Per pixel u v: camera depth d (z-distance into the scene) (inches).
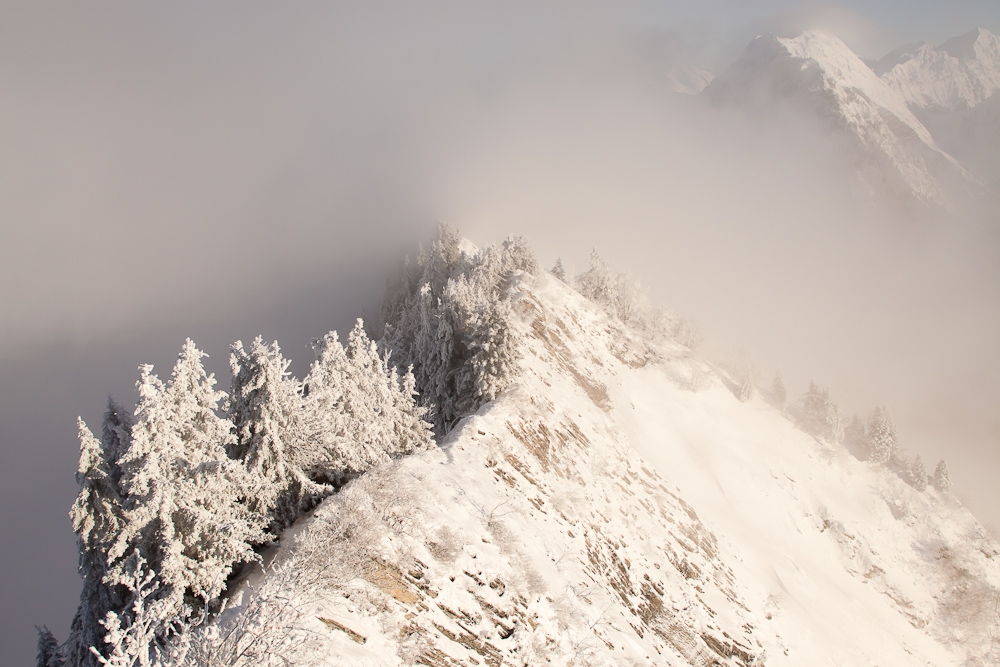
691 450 2160.4
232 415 891.4
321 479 986.7
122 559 721.6
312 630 563.2
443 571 770.2
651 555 1344.7
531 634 794.8
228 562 722.2
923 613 2074.3
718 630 1256.8
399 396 1258.6
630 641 941.2
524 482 1219.2
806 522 2192.4
